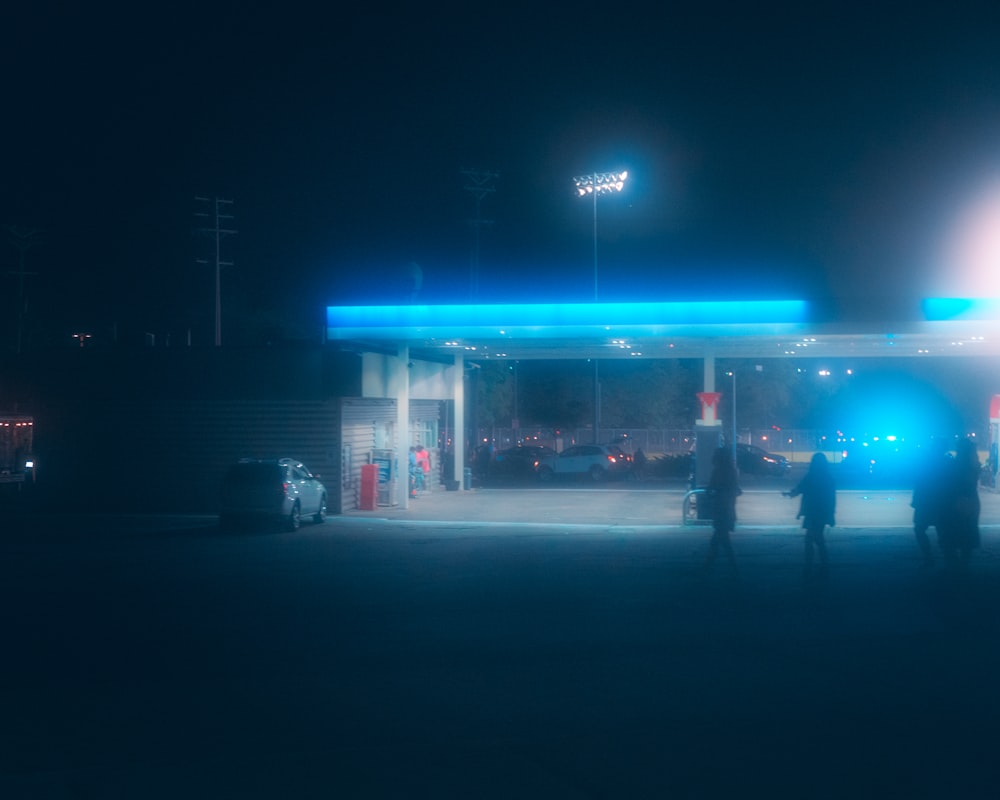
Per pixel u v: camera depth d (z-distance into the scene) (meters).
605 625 12.92
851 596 15.27
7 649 11.59
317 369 31.33
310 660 10.95
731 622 13.09
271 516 26.08
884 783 6.89
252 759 7.51
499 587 16.39
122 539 24.75
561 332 28.86
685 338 29.36
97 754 7.69
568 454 46.88
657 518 29.78
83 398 32.75
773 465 48.25
